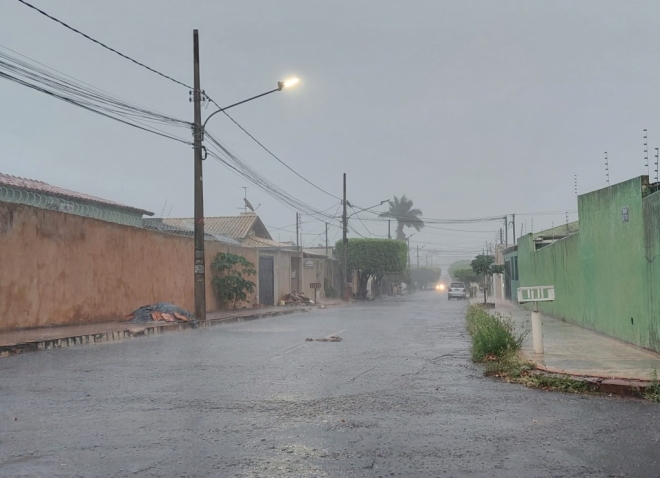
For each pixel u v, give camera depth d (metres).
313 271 50.31
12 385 8.62
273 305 38.28
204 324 21.41
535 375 8.91
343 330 18.62
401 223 105.94
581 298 17.41
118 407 7.14
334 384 8.69
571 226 30.53
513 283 40.00
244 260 31.09
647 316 11.60
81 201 25.19
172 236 25.38
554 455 5.23
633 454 5.25
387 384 8.70
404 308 35.88
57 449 5.39
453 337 16.02
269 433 5.96
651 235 11.36
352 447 5.47
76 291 19.11
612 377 8.39
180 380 9.05
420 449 5.41
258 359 11.48
